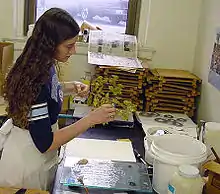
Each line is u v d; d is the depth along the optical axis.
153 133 2.11
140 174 1.70
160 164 1.57
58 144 1.56
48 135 1.52
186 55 3.06
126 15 3.11
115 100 2.37
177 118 2.61
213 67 2.50
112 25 3.15
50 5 3.11
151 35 3.02
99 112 1.64
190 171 1.43
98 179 1.62
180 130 2.31
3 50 2.63
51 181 1.74
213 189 1.52
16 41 3.00
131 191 1.58
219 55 2.39
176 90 2.72
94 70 2.92
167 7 2.97
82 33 3.04
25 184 1.68
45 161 1.70
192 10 2.97
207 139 1.88
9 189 1.48
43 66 1.53
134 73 2.66
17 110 1.53
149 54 3.04
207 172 1.59
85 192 1.55
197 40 2.98
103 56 2.82
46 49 1.53
